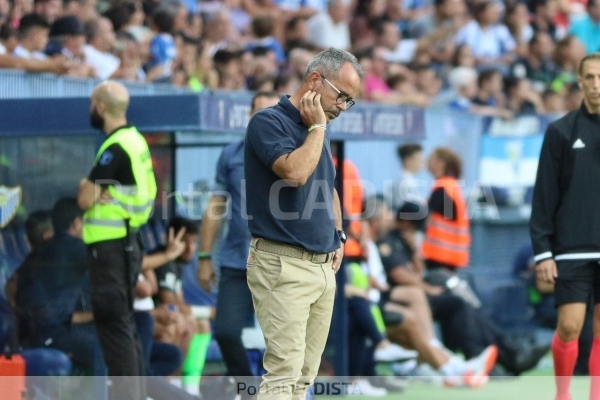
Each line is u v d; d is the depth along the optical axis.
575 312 22.72
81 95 27.64
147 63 36.09
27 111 23.83
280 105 18.25
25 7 33.66
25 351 24.30
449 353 32.31
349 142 35.78
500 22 55.47
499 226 39.12
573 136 22.86
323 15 47.28
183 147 27.41
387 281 32.31
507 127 41.84
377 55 44.84
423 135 30.17
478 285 35.38
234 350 23.50
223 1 44.97
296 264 18.11
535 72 53.81
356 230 30.86
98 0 37.50
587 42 57.56
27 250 25.19
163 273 26.05
